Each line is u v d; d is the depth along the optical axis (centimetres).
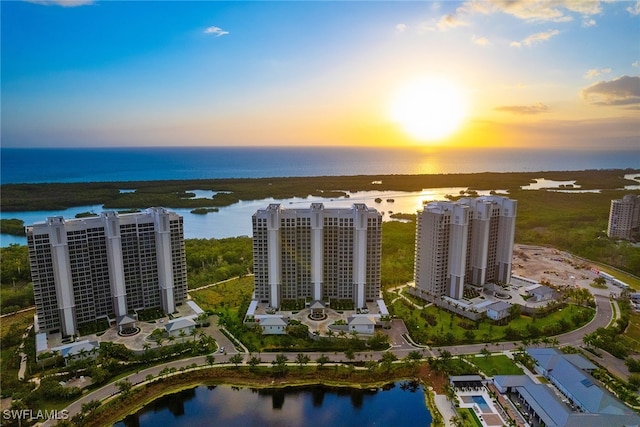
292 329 18688
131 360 16712
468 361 16725
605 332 18262
